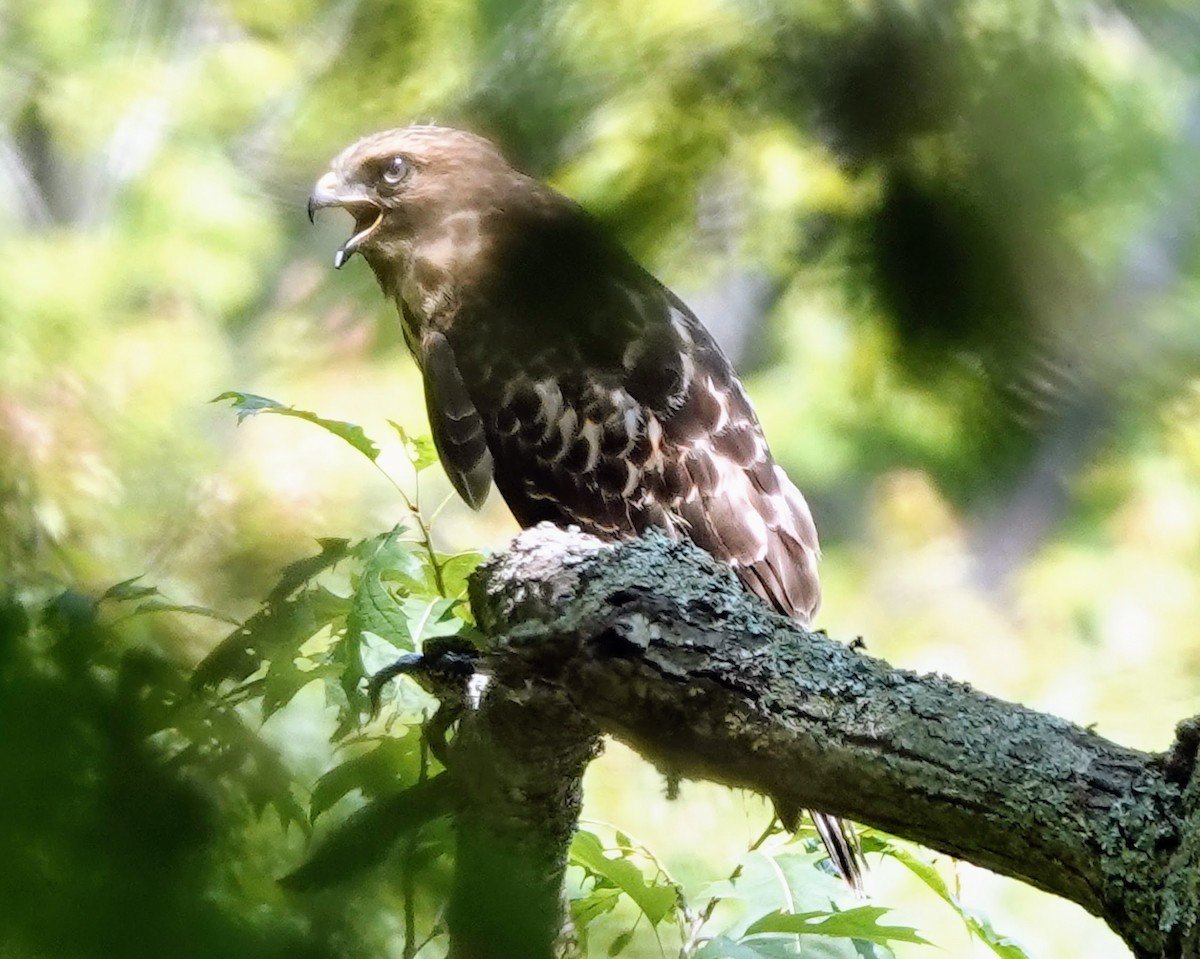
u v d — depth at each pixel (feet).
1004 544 41.11
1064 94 13.47
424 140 26.43
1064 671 40.42
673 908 17.02
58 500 22.65
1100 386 13.46
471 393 24.90
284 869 9.20
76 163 42.98
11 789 7.88
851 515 39.27
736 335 34.42
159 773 8.50
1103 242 13.96
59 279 37.58
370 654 15.81
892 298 13.07
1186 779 12.11
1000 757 12.59
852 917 15.60
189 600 14.76
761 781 13.46
